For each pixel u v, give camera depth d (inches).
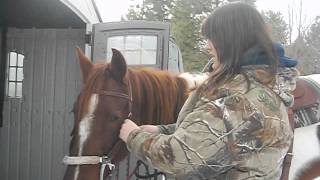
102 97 86.7
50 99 201.2
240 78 64.6
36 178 201.5
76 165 84.4
